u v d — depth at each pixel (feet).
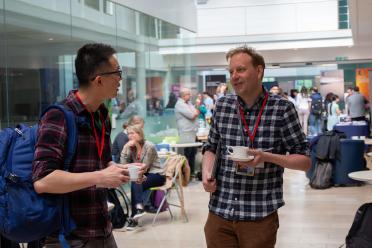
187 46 34.60
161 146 24.07
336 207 20.42
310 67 51.93
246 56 7.09
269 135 7.14
